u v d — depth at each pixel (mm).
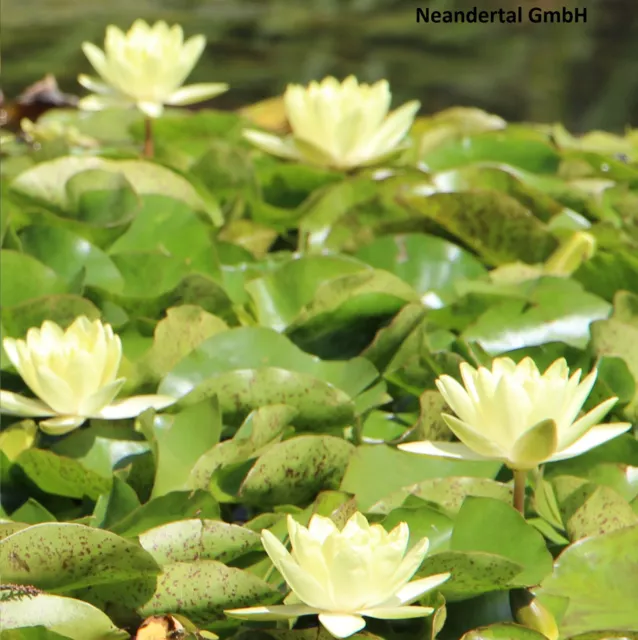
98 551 3787
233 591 3799
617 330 4039
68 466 3912
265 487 3902
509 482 3939
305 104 4355
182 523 3826
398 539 3744
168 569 3799
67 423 3926
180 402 3967
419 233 4305
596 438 3855
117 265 4164
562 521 3922
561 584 3846
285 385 3969
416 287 4219
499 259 4312
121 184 4227
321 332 4105
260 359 4031
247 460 3912
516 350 4043
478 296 4109
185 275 4094
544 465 3980
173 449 3939
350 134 4344
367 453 3926
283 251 4348
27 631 3773
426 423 3955
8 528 3830
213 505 3871
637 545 3852
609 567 3848
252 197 4371
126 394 4023
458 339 4070
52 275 4117
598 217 4422
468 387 3848
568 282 4168
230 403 3973
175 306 4109
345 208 4316
